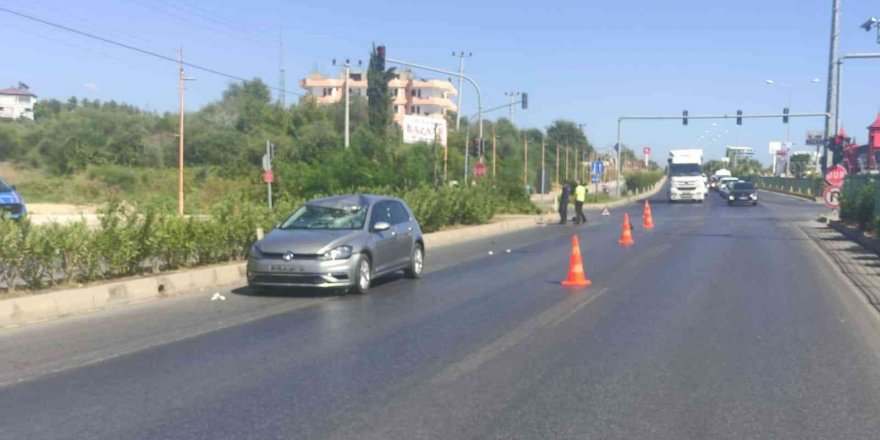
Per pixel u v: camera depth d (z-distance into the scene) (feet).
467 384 25.73
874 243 73.41
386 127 245.86
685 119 195.72
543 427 21.36
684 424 21.70
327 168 119.96
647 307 40.65
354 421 21.91
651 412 22.76
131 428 21.40
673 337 33.17
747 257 65.57
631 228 103.55
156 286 45.11
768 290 46.75
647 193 301.84
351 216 48.24
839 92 127.95
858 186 98.84
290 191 121.08
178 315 38.86
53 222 44.04
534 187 200.75
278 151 203.00
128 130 215.92
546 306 41.11
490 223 103.04
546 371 27.43
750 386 25.59
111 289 42.09
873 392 24.98
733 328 35.14
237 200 58.90
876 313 39.40
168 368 28.04
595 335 33.60
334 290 46.70
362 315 38.81
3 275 39.78
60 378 26.68
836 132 128.16
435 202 87.61
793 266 59.26
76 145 205.67
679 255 67.10
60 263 42.65
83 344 32.04
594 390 25.03
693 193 200.44
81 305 40.06
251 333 34.35
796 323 36.42
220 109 251.19
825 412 22.86
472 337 33.27
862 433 21.04
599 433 20.92
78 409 23.15
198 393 24.81
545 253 70.54
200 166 210.18
